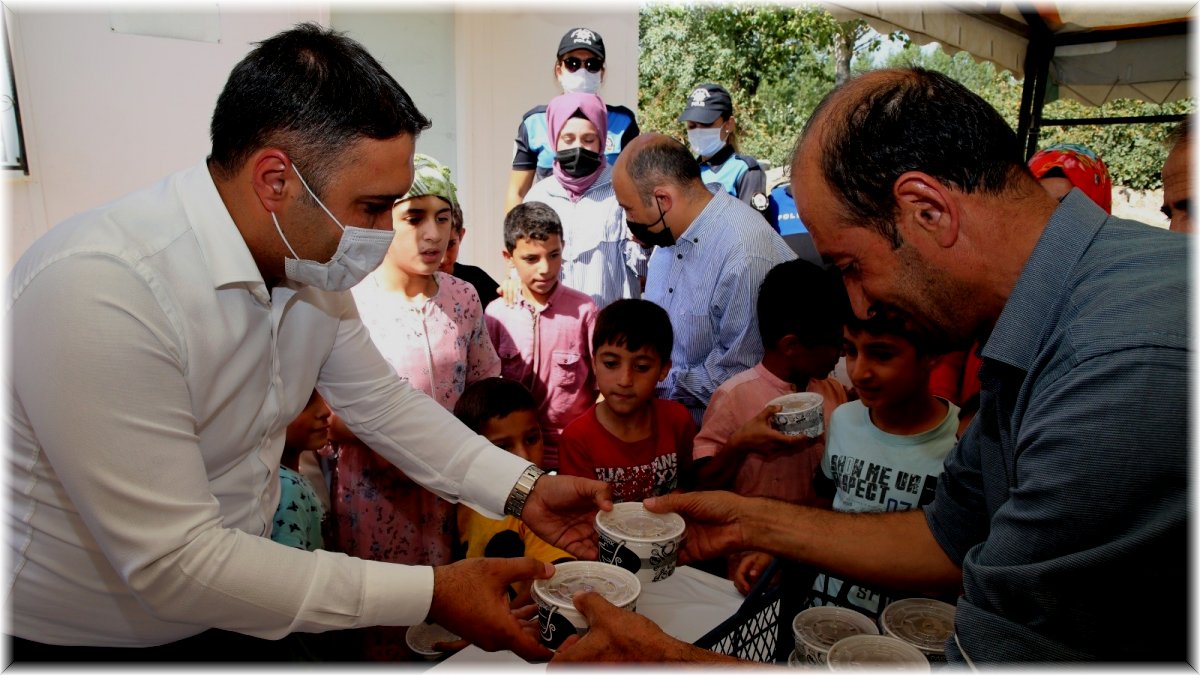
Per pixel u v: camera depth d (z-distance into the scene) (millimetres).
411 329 2156
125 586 1121
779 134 11805
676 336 2447
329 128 989
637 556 1253
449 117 4266
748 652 1133
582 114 3264
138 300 945
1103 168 2646
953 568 1227
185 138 3018
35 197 2660
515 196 3963
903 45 10086
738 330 2264
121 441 927
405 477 2092
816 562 1274
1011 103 9781
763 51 11680
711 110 4129
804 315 1970
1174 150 1702
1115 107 8484
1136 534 753
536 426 2086
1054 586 805
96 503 934
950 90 937
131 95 2855
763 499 1347
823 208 993
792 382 2084
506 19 4215
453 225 2592
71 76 2707
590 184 3365
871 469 1760
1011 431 965
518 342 2686
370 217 1079
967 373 2377
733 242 2279
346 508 2088
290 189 1017
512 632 1121
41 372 909
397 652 2016
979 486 1185
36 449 1043
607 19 4699
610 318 1959
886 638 1035
